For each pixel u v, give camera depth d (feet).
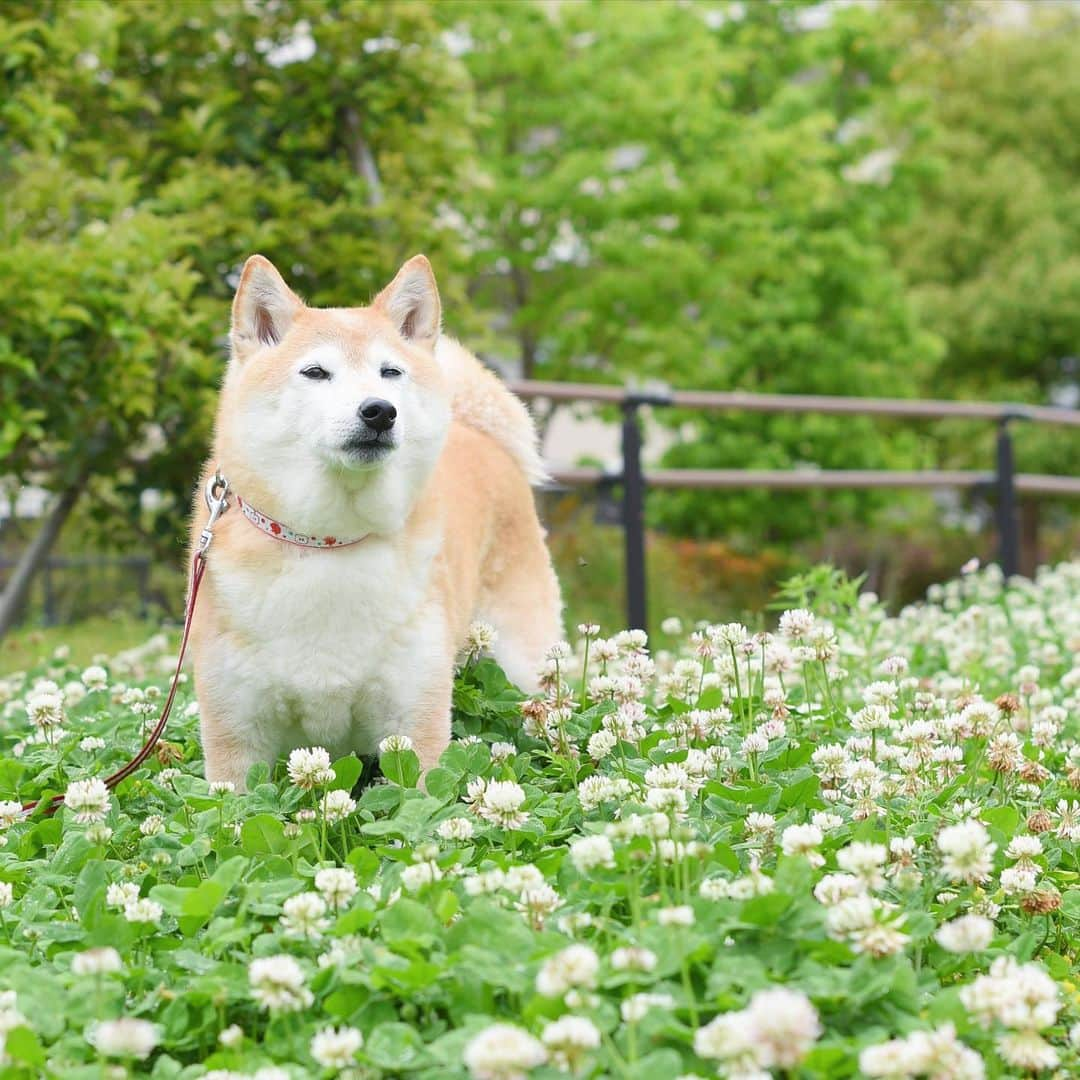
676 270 49.08
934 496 70.85
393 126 27.12
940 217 76.38
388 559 12.55
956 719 13.07
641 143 50.90
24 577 25.93
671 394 27.73
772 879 9.05
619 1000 8.21
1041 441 70.90
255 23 26.76
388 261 26.50
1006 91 78.95
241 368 12.88
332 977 8.43
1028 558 71.51
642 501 26.89
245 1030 8.68
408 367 12.85
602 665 15.64
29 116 23.88
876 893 9.93
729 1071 7.14
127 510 27.02
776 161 51.19
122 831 11.65
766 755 12.84
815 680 15.79
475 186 29.66
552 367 51.78
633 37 48.37
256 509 12.51
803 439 55.52
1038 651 21.16
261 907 9.40
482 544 15.51
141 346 22.68
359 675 12.60
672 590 45.39
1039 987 7.96
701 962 8.39
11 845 11.64
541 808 11.54
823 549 63.98
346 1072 7.67
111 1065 7.98
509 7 46.57
